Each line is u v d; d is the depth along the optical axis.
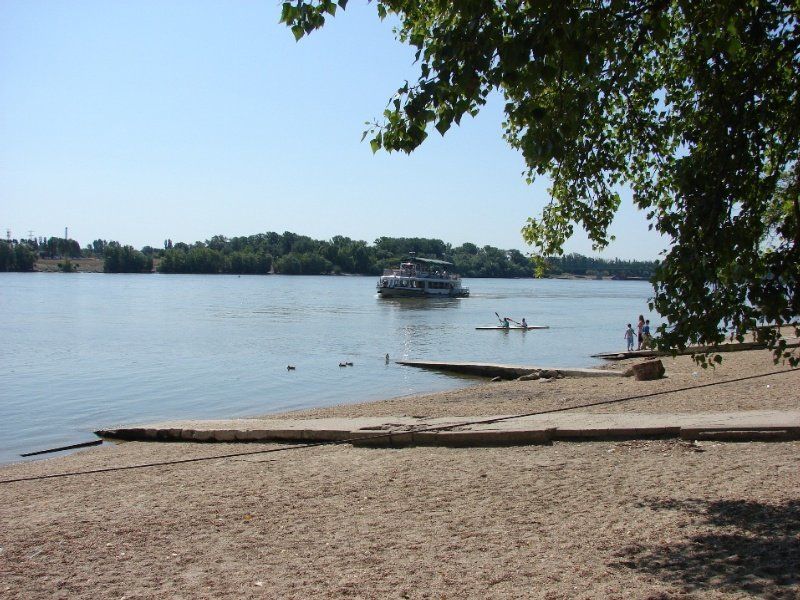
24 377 35.03
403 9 10.15
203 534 9.77
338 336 57.91
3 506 12.15
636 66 8.91
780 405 17.30
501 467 12.80
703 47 7.91
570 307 106.19
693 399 19.48
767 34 8.42
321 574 7.97
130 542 9.55
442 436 15.05
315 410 24.16
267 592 7.52
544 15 7.02
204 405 27.89
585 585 7.12
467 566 7.93
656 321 76.50
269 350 47.50
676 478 11.27
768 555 7.52
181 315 79.62
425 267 137.12
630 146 10.98
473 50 7.20
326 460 14.29
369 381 34.12
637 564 7.63
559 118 8.12
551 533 8.98
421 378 35.00
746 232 7.78
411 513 10.27
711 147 8.06
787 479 10.70
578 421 15.80
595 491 10.87
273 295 130.38
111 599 7.57
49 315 77.44
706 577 7.09
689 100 9.98
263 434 17.28
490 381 33.81
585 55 7.09
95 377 35.16
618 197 11.23
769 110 8.38
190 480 13.20
